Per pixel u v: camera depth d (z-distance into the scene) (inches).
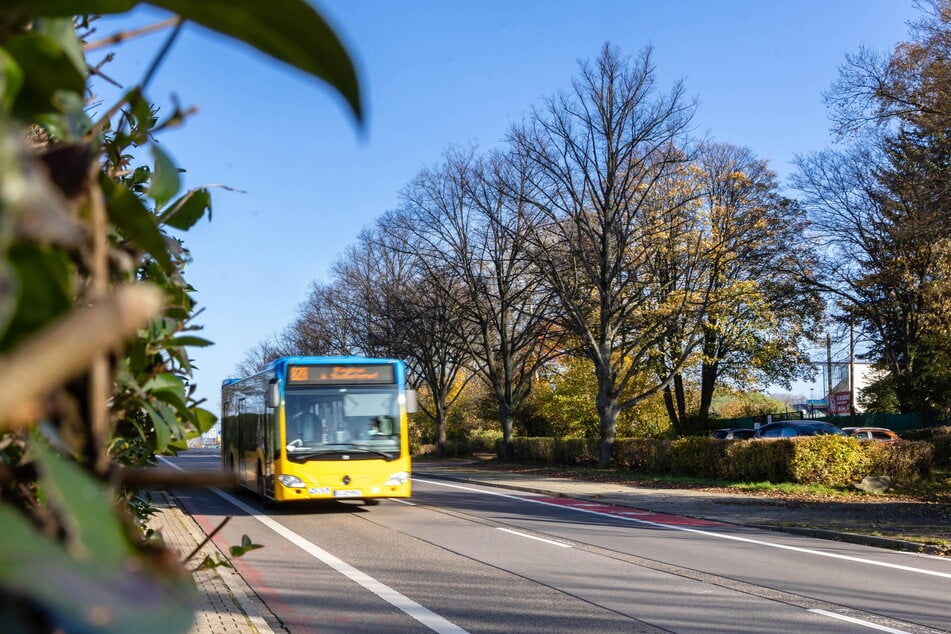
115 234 43.4
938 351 1193.4
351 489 632.4
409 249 1477.6
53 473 17.7
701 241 1386.6
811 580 379.6
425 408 1991.9
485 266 1488.7
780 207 1462.8
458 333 1542.8
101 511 17.7
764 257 1434.5
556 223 1222.3
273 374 657.0
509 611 314.2
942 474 920.3
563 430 1664.6
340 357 658.2
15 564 14.3
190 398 62.0
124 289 15.2
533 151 1169.4
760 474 918.4
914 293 1245.1
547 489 913.5
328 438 636.7
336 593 348.2
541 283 1315.2
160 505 594.6
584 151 1172.5
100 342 14.9
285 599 335.6
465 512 689.6
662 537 533.0
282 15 18.9
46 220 15.5
